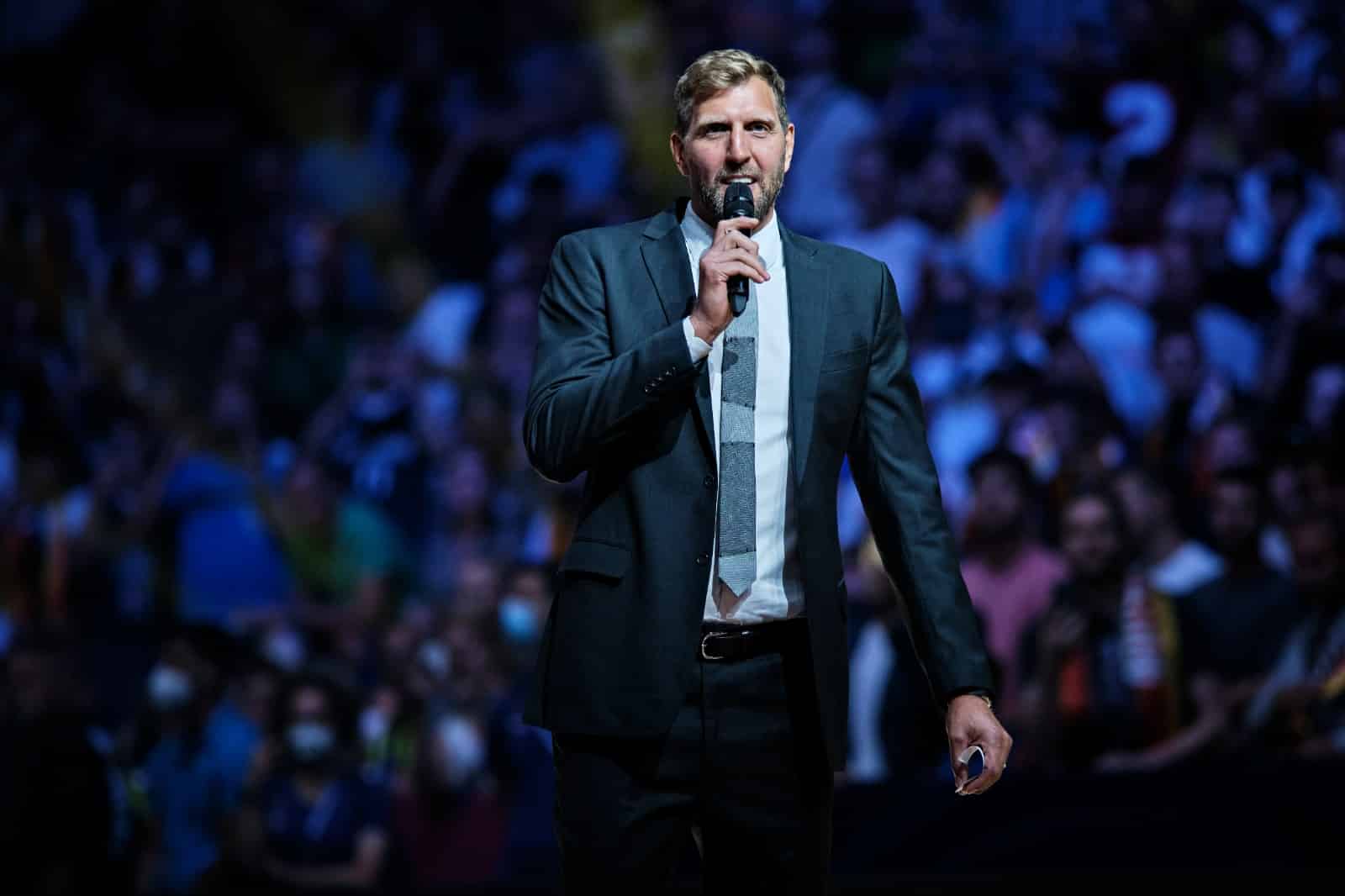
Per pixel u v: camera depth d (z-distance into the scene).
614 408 4.54
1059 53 17.72
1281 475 11.64
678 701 4.59
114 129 21.48
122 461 18.25
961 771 4.73
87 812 12.33
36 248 20.17
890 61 18.73
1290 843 9.39
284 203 20.70
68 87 21.86
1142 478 12.78
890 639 11.62
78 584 17.19
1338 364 13.98
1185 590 11.16
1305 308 14.26
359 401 18.09
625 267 4.98
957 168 16.91
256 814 12.36
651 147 19.88
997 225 16.52
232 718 13.17
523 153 20.17
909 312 16.12
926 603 4.84
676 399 4.75
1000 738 4.69
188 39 21.64
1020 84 17.86
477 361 18.05
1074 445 13.66
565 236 5.18
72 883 12.24
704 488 4.71
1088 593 11.12
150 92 21.64
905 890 9.95
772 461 4.82
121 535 17.52
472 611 13.80
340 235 20.19
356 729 12.69
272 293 19.62
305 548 16.88
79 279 20.11
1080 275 15.68
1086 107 17.33
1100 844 9.70
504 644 13.33
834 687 4.73
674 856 4.73
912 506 4.93
